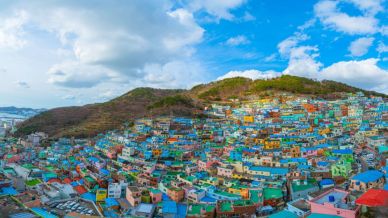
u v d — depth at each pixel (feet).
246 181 399.65
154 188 401.08
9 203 348.79
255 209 329.52
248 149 511.81
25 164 565.12
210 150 561.84
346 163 409.49
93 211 352.28
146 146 594.24
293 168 426.92
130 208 347.97
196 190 376.48
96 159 568.41
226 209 326.24
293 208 287.48
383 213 220.23
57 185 431.02
